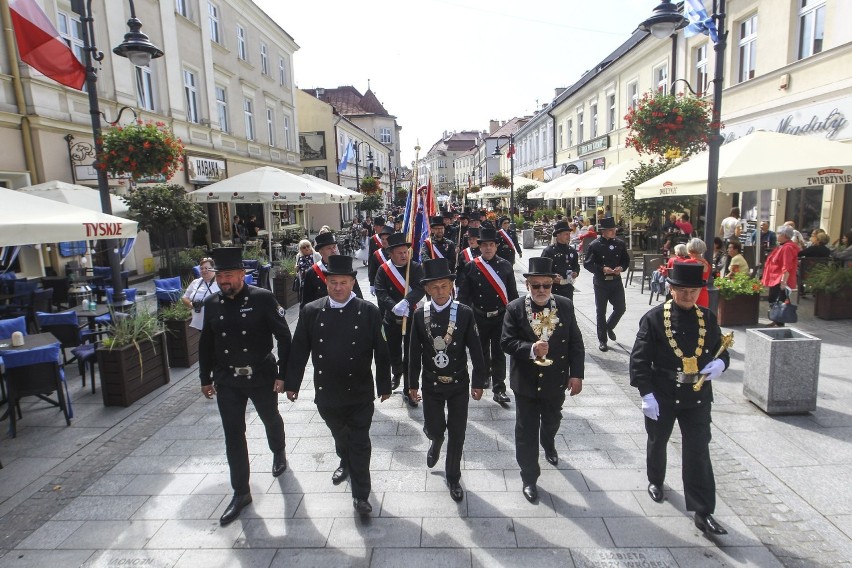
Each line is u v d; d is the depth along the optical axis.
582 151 30.16
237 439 4.25
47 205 6.76
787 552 3.56
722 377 6.70
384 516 4.10
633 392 6.50
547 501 4.21
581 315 10.69
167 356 7.54
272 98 28.27
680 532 3.79
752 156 8.70
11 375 5.73
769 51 13.98
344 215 42.75
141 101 16.94
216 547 3.80
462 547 3.70
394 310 5.41
